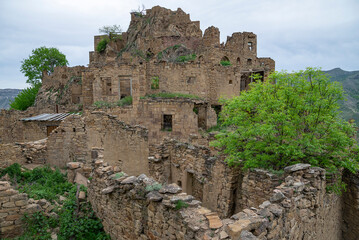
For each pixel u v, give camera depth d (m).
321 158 11.48
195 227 5.31
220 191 11.36
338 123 11.16
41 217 8.69
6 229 8.19
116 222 8.20
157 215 6.53
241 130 12.37
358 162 11.72
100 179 9.10
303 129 12.13
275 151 10.77
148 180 7.16
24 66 62.34
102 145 17.05
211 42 45.00
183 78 30.66
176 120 25.16
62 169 16.50
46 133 27.36
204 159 12.21
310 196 8.20
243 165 11.16
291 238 7.01
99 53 61.03
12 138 30.12
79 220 9.23
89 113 17.38
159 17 57.75
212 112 29.73
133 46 53.31
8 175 12.80
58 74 53.34
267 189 8.87
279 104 11.22
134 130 15.73
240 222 5.34
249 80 42.97
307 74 12.13
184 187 13.46
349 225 13.20
